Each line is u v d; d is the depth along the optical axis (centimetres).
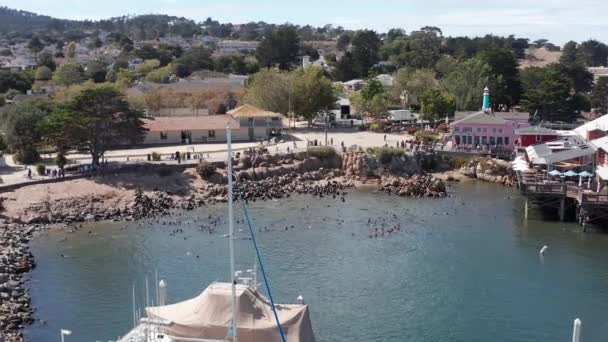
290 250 9831
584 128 15788
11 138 14788
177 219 11612
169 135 16900
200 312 5309
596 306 7862
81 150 13388
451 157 16000
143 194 12500
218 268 9019
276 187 13800
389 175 14938
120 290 8256
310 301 7944
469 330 7225
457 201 13125
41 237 10556
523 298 8100
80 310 7650
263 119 17738
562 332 7188
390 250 9881
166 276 8712
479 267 9169
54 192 12175
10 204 11562
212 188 13250
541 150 13950
